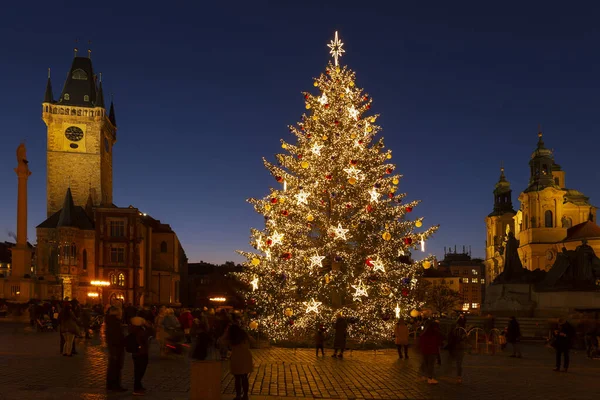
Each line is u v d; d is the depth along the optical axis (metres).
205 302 115.75
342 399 14.73
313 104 31.72
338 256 27.77
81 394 14.16
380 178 30.39
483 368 21.61
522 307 41.56
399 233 29.62
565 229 98.44
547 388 16.61
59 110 96.94
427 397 15.05
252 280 30.25
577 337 30.62
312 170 29.70
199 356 18.33
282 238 27.95
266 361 22.86
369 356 25.44
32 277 66.00
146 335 14.68
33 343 28.59
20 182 60.94
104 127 100.44
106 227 86.19
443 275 163.25
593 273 41.28
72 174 96.88
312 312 29.09
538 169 105.06
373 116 31.38
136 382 14.52
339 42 32.19
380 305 29.14
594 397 15.16
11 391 14.23
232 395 15.15
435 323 17.66
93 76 101.81
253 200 30.34
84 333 34.41
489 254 127.94
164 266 103.50
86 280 84.88
